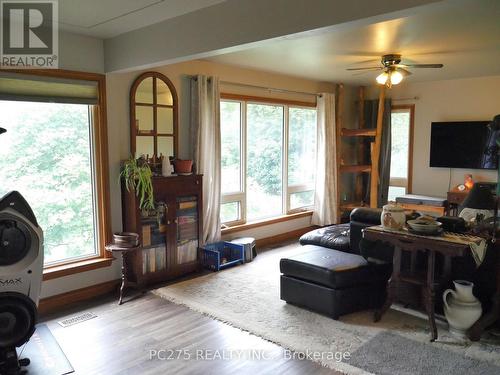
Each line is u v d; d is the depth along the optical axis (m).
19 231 2.54
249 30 2.64
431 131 6.36
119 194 3.95
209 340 2.93
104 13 2.96
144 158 3.93
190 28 2.98
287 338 2.94
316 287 3.33
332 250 3.82
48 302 3.47
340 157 6.50
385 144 6.73
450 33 3.51
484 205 3.16
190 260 4.39
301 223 6.28
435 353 2.72
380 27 3.32
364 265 3.36
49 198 3.60
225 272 4.44
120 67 3.60
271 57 4.51
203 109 4.57
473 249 2.73
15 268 2.50
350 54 4.35
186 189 4.26
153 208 3.97
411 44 3.93
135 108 4.05
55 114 3.58
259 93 5.46
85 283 3.73
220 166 4.79
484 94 5.92
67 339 2.95
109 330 3.09
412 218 3.27
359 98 6.96
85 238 3.86
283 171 6.00
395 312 3.40
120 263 3.99
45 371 2.54
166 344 2.88
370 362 2.61
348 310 3.31
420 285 3.20
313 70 5.38
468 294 2.90
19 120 3.38
